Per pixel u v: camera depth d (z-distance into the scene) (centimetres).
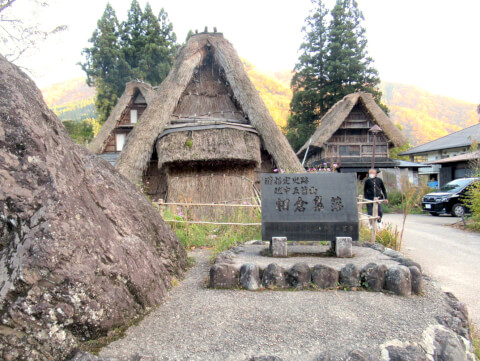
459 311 313
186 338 243
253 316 282
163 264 368
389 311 297
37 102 265
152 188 973
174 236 420
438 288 373
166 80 1016
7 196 221
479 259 579
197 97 1034
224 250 508
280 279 353
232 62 1009
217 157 812
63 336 211
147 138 894
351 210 452
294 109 2611
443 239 775
